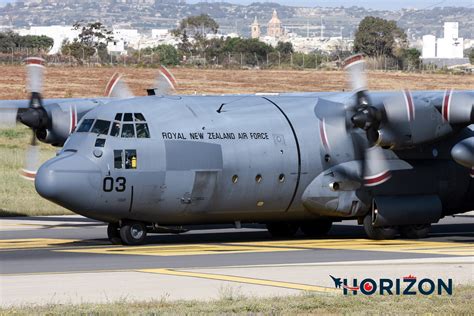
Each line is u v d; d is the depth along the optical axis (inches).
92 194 2753.4
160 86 3154.5
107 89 3319.4
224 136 2935.5
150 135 2834.6
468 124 3009.4
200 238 3176.7
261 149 2977.4
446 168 3223.4
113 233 2938.0
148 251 2684.5
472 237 3253.0
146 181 2807.6
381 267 2342.5
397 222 3125.0
